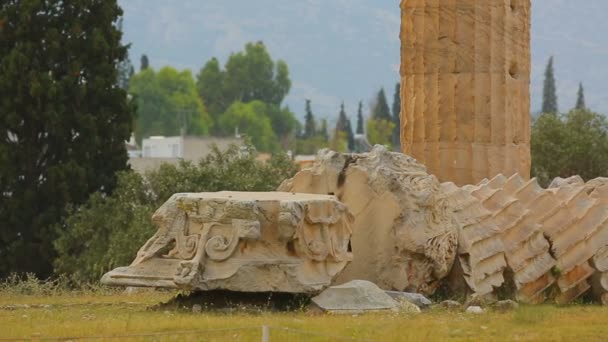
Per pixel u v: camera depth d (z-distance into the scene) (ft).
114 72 285.02
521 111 185.16
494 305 140.56
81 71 281.13
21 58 276.21
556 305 155.94
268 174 263.08
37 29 281.95
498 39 181.68
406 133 185.68
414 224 145.48
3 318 127.24
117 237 234.79
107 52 284.61
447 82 182.50
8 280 243.81
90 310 136.26
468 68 181.78
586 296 164.35
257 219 128.98
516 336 116.67
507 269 155.53
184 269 128.67
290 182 150.61
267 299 133.39
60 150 278.67
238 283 128.98
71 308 139.03
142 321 120.78
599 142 331.57
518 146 184.65
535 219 161.68
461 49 181.88
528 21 186.50
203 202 130.62
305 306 131.23
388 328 117.08
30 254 266.98
